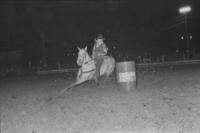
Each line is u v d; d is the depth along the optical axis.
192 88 8.54
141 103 6.96
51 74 23.95
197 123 5.00
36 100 9.05
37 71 31.05
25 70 31.97
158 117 5.60
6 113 7.48
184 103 6.56
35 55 42.31
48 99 8.92
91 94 8.99
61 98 8.82
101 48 10.27
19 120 6.55
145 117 5.69
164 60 30.95
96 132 5.05
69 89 10.55
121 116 5.93
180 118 5.39
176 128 4.86
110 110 6.54
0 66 34.22
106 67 10.72
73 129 5.38
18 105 8.50
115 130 5.06
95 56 10.22
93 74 9.84
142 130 4.92
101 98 8.10
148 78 12.56
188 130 4.71
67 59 38.88
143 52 38.12
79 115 6.37
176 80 10.98
